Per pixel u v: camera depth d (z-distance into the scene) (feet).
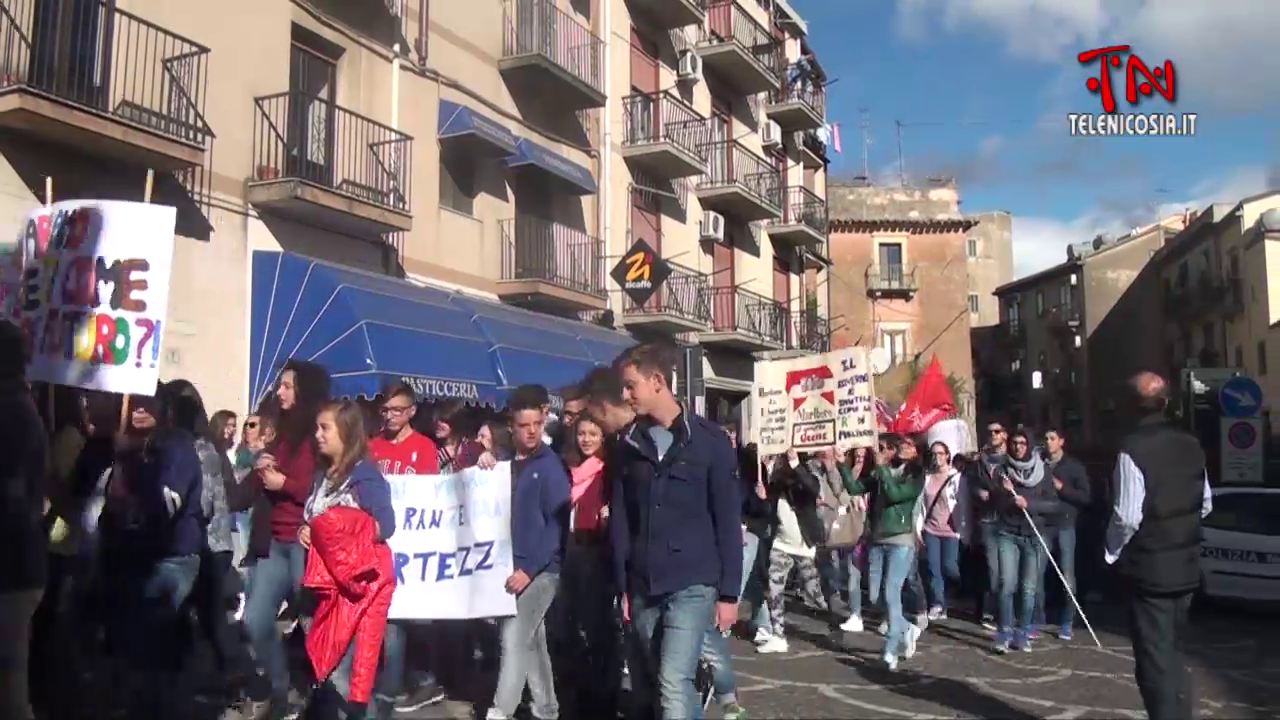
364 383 39.19
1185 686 18.92
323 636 18.03
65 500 21.97
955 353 144.87
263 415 25.45
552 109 64.03
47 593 21.76
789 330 100.53
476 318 48.21
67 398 23.95
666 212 77.82
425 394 41.63
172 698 20.99
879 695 26.03
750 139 94.79
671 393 16.76
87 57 34.96
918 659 31.17
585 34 68.28
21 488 14.57
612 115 70.90
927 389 56.59
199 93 39.58
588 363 54.80
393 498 21.90
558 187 64.08
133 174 36.96
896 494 29.37
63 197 34.53
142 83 36.86
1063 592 35.22
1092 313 175.94
